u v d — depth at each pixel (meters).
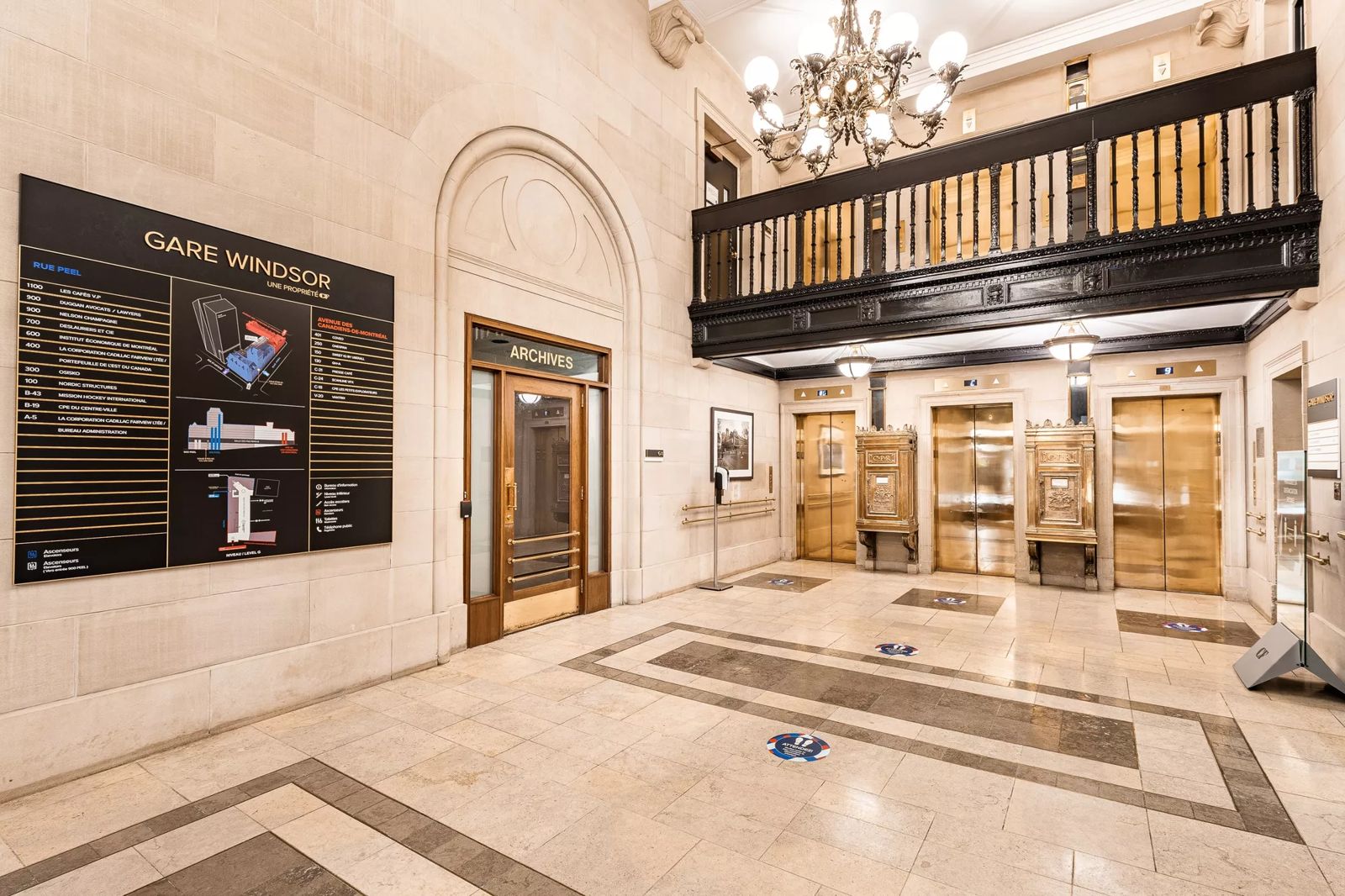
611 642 4.75
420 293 4.13
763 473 8.51
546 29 5.11
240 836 2.27
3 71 2.54
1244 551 6.16
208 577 3.11
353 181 3.76
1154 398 6.68
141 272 2.90
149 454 2.91
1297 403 5.13
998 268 5.02
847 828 2.32
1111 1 6.54
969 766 2.81
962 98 7.91
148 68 2.94
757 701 3.58
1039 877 2.04
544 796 2.54
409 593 4.04
